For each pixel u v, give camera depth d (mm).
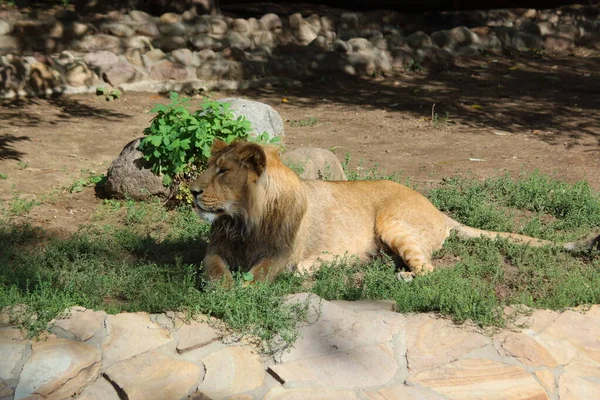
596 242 11500
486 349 8180
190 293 8727
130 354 7738
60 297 8586
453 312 8758
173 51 24672
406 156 18000
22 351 7535
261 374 7672
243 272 9523
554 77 26734
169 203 13562
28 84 21859
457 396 7598
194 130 13211
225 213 9227
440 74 27172
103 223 12664
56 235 11922
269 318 8219
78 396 7336
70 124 19891
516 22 31125
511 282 10422
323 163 14352
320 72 26391
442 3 31531
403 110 22984
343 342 8094
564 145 19156
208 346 7902
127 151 13797
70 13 25062
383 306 8859
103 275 9992
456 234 11930
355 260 10641
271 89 25078
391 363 7902
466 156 18000
